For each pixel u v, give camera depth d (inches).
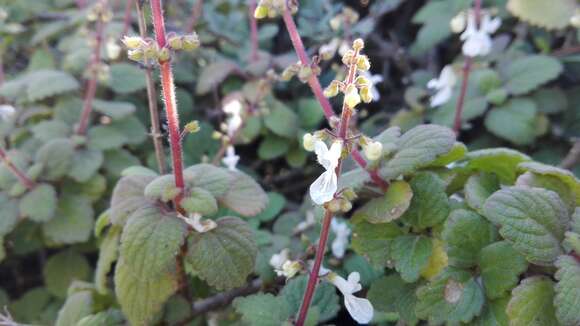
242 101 7.2
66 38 8.9
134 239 4.0
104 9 7.0
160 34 3.8
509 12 8.6
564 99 7.3
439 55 9.9
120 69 8.1
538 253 3.7
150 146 7.8
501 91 7.2
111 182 7.1
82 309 5.1
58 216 6.5
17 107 7.8
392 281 4.4
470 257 4.1
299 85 8.7
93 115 7.7
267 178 8.0
